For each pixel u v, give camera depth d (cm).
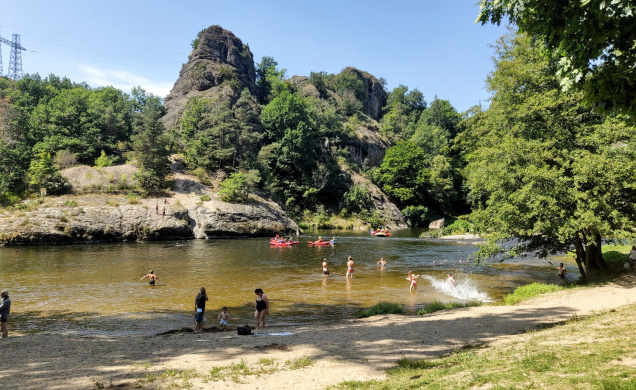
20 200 4847
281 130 8881
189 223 5241
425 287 2327
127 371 881
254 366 895
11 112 6756
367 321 1527
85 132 6938
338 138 9719
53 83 11812
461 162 10388
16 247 3941
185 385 756
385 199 8694
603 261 2242
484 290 2244
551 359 704
